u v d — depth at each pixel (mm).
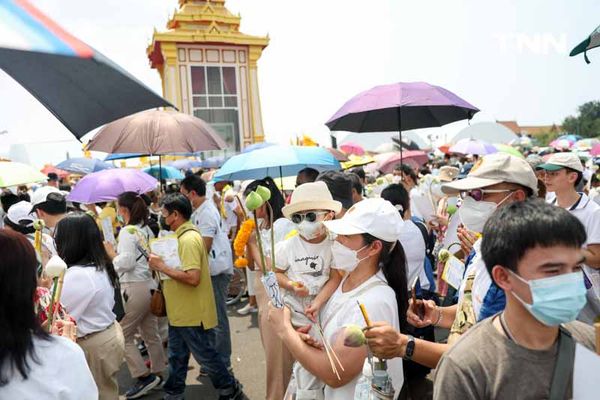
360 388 1743
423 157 11617
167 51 22031
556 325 1162
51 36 910
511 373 1184
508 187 2141
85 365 1614
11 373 1418
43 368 1474
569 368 1170
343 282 2199
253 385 4309
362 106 4164
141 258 4086
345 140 16672
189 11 23141
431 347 1713
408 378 3734
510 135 15906
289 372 3129
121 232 4059
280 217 3617
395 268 2109
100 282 2891
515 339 1224
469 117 4789
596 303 2617
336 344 1921
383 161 10836
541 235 1135
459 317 2053
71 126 1467
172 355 3764
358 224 1980
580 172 3350
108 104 1435
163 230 4102
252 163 4156
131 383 4434
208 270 3752
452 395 1224
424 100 4023
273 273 2088
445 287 3371
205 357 3721
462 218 2279
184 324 3633
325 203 2441
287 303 2539
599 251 3172
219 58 22938
